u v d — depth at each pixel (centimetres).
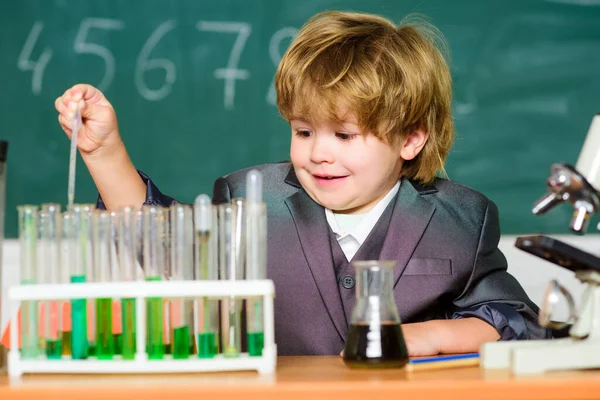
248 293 107
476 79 284
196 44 285
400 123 152
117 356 109
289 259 156
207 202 111
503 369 108
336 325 152
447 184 168
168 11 285
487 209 165
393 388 90
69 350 109
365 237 157
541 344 110
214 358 107
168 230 112
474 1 284
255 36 286
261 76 286
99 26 283
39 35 283
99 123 150
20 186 281
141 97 284
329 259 155
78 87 149
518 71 285
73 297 107
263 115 285
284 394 90
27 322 109
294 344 153
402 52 156
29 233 111
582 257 109
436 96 163
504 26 284
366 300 111
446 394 91
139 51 284
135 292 106
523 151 283
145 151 284
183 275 111
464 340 135
